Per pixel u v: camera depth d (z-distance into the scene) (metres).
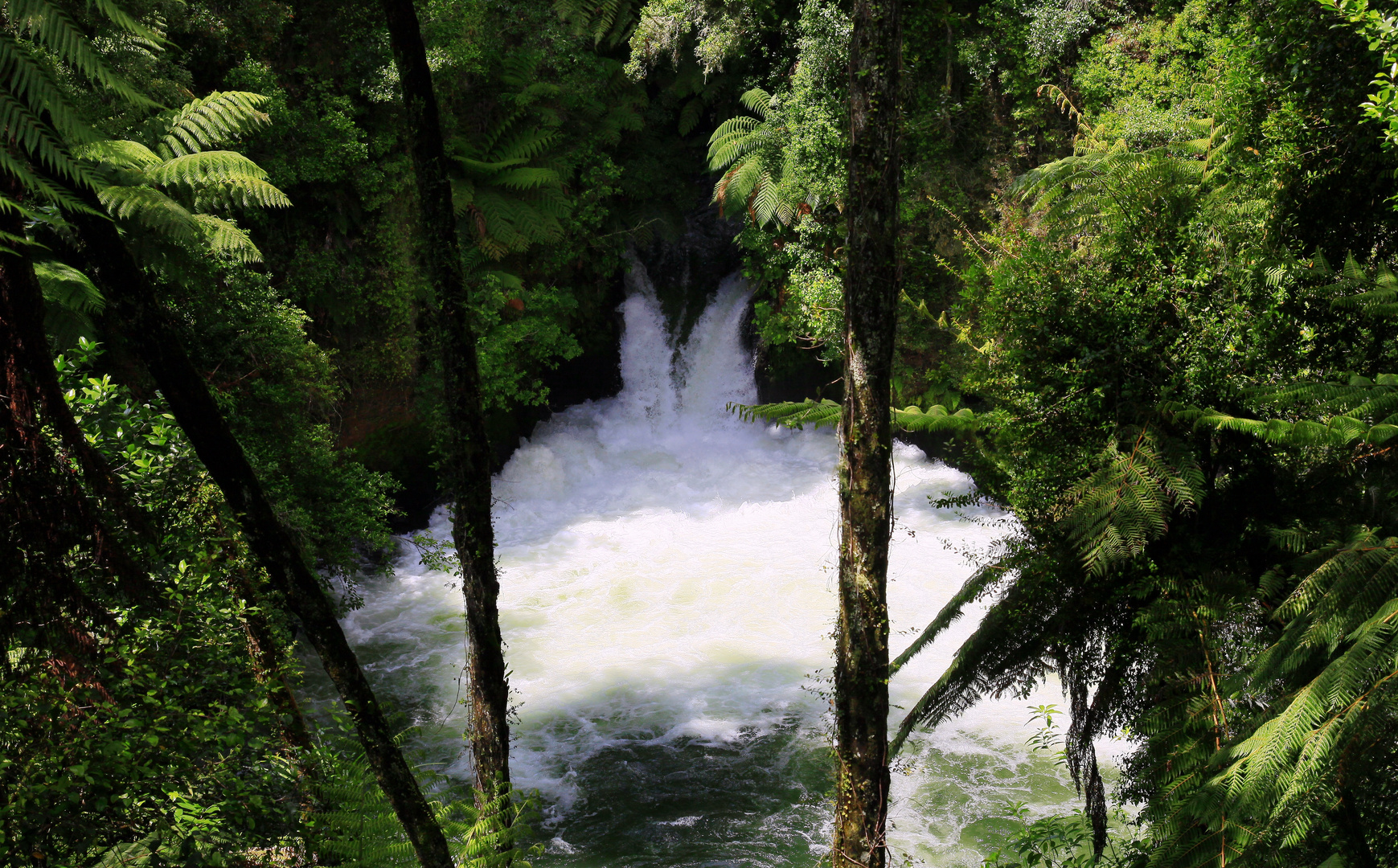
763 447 21.14
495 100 19.73
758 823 9.84
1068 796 9.65
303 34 16.31
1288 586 5.35
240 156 9.27
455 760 10.98
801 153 16.86
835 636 5.64
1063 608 6.20
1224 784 4.47
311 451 12.31
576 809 10.15
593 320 22.00
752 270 21.53
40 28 2.89
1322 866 4.25
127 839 4.77
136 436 6.08
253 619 5.83
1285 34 6.26
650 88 23.61
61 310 7.09
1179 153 7.66
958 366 9.06
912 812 9.56
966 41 17.80
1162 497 5.41
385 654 13.66
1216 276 6.05
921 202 18.17
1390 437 4.87
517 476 19.62
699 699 12.19
